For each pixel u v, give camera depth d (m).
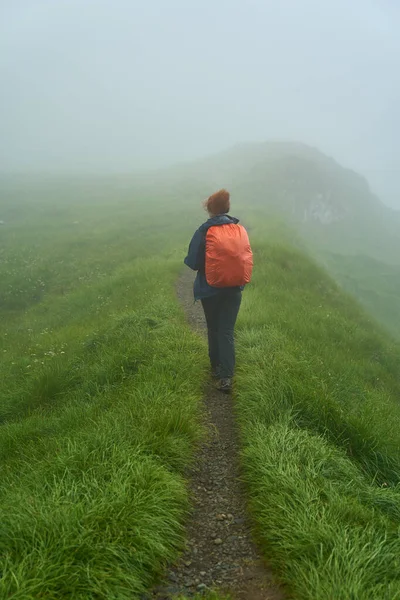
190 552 3.07
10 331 13.35
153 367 5.69
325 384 5.77
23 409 6.37
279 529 3.04
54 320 13.52
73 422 4.89
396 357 11.19
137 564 2.74
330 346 9.29
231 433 4.69
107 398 5.34
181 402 4.71
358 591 2.43
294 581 2.68
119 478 3.29
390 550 2.81
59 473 3.47
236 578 2.85
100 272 18.62
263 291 12.45
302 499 3.25
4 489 3.54
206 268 5.19
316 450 3.93
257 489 3.52
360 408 5.38
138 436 3.94
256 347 6.87
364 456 4.31
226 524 3.37
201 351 6.68
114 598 2.45
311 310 11.88
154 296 10.58
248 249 5.27
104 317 11.21
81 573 2.52
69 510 2.91
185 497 3.48
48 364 7.32
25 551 2.59
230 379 5.55
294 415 4.56
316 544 2.81
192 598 2.64
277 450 3.90
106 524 2.85
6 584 2.37
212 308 5.62
